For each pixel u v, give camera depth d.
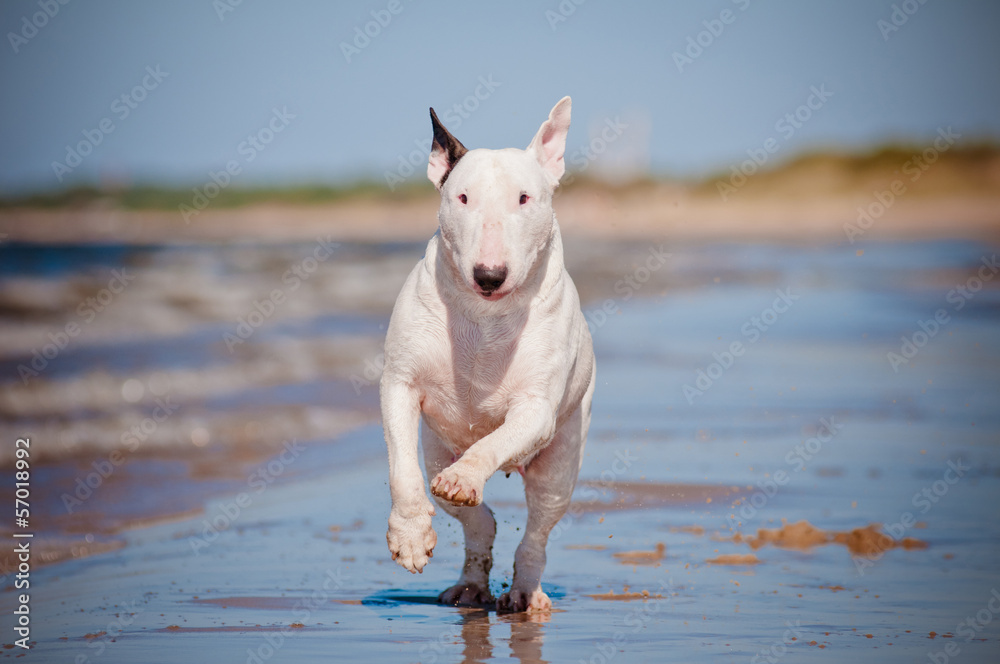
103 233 62.91
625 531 9.60
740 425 14.50
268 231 70.69
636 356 21.16
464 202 6.23
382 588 8.02
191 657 6.18
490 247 6.02
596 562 8.61
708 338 23.77
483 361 6.58
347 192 92.00
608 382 18.09
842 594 7.64
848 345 22.69
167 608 7.27
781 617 7.08
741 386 17.73
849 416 15.24
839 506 10.49
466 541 7.76
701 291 33.19
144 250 46.47
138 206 73.56
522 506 10.84
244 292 29.11
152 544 9.16
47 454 12.43
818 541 9.27
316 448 13.36
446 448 7.48
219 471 12.02
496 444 6.26
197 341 20.89
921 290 33.31
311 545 9.23
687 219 88.94
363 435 14.19
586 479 11.49
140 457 12.52
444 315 6.55
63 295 26.48
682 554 8.86
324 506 10.65
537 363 6.59
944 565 8.48
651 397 16.72
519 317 6.55
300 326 23.39
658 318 27.05
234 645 6.42
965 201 93.31
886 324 25.84
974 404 16.30
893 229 73.44
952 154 102.19
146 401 15.52
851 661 6.14
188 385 16.80
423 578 8.40
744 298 31.22
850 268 41.66
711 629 6.79
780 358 20.98
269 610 7.27
